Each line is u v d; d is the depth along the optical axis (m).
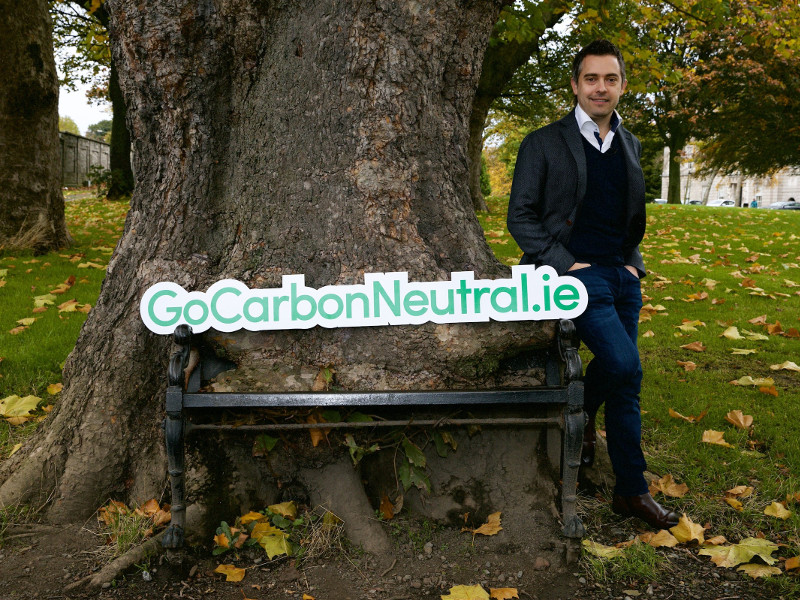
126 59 2.75
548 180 2.67
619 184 2.70
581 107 2.67
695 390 4.28
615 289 2.73
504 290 2.48
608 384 2.61
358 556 2.44
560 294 2.48
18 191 7.70
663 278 7.62
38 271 6.80
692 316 6.16
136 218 2.91
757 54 21.92
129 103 2.84
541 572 2.40
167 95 2.74
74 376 2.87
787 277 7.83
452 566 2.41
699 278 7.71
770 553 2.47
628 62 7.53
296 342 2.56
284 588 2.28
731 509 2.88
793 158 29.22
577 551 2.44
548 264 2.57
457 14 2.71
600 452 3.23
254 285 2.61
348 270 2.59
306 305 2.48
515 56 13.00
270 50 2.76
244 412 2.51
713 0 7.77
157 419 2.78
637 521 2.79
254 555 2.44
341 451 2.59
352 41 2.61
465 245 2.73
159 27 2.65
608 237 2.73
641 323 5.95
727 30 19.16
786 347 5.21
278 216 2.69
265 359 2.54
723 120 26.98
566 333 2.39
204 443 2.61
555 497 2.68
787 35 8.44
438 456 2.66
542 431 2.69
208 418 2.54
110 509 2.65
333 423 2.41
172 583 2.29
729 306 6.52
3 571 2.30
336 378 2.52
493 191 54.41
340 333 2.55
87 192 25.62
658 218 12.84
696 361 4.96
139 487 2.73
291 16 2.72
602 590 2.31
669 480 3.06
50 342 4.59
